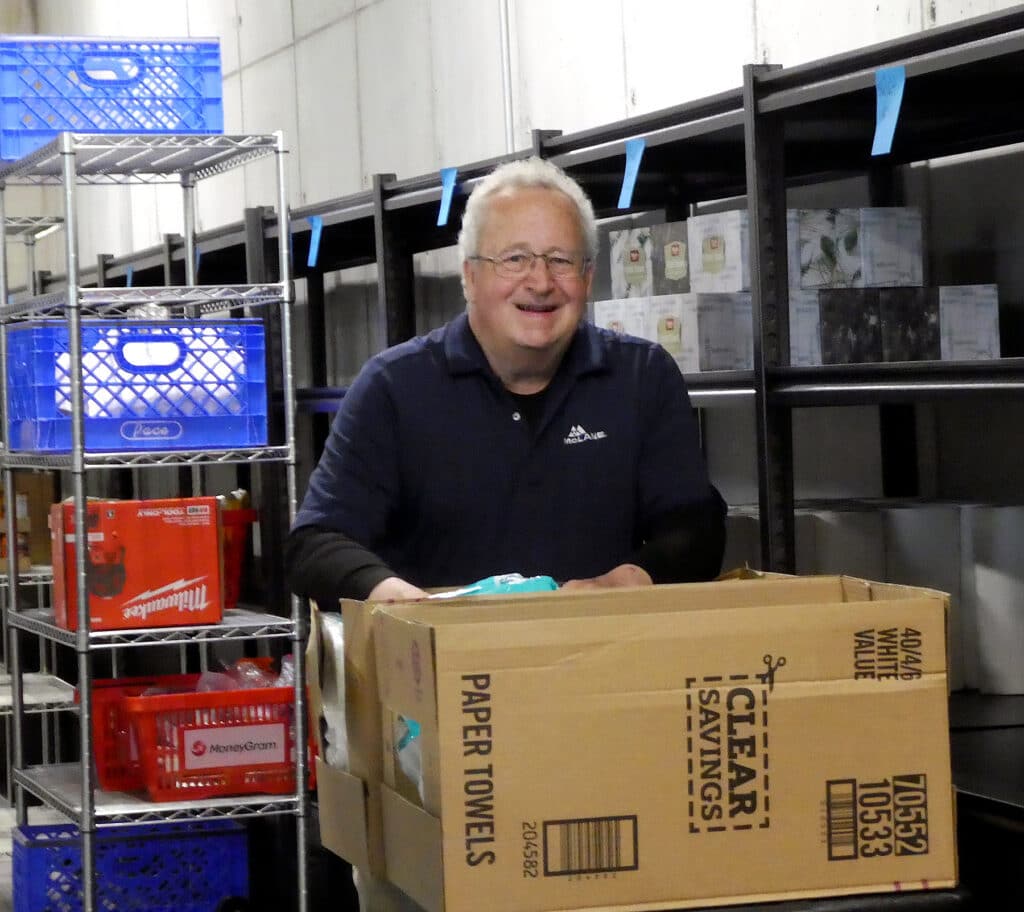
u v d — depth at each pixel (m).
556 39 4.36
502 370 2.20
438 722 1.37
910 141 3.02
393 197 4.05
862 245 2.82
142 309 4.32
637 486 2.29
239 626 3.53
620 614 1.60
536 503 2.22
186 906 3.85
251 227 5.01
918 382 2.40
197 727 3.54
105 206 8.64
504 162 3.44
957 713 2.63
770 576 1.78
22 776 3.91
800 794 1.44
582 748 1.40
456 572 2.23
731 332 2.91
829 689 1.45
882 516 2.88
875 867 1.46
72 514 3.57
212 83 4.04
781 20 3.53
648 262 3.14
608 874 1.40
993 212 3.05
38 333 3.61
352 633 1.63
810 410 3.55
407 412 2.20
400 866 1.51
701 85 3.80
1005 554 2.75
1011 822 2.06
